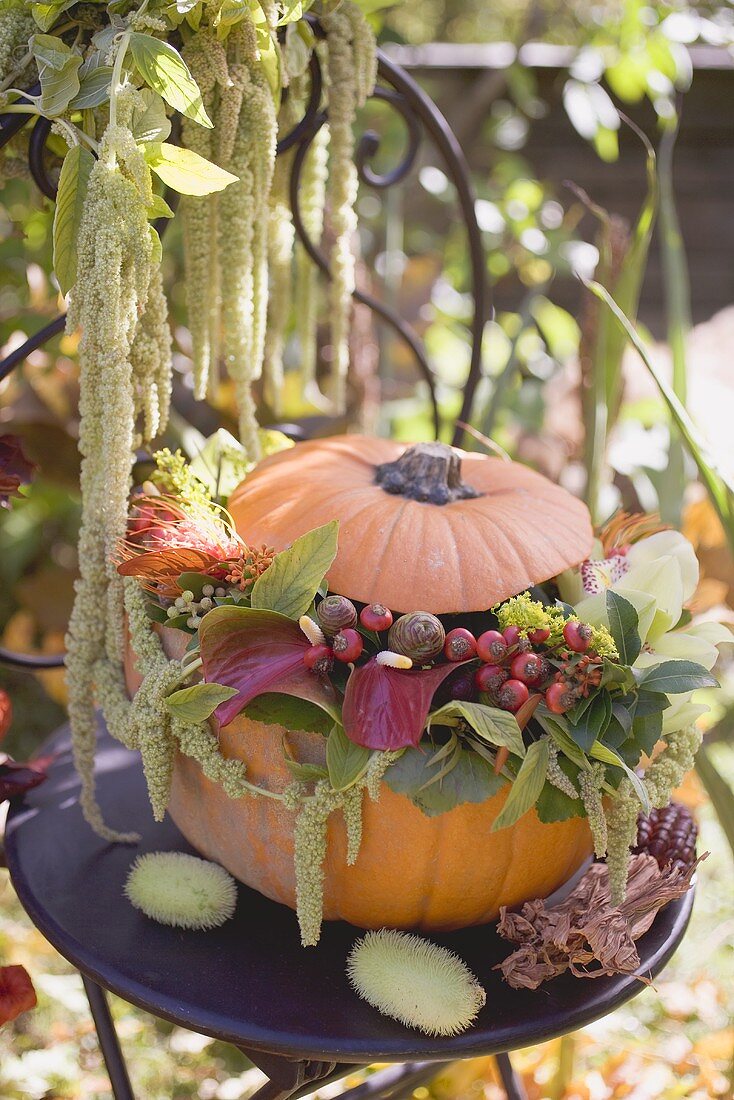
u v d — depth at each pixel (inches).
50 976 54.5
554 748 35.7
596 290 43.0
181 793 38.7
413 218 105.5
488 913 38.2
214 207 38.9
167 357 39.1
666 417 73.5
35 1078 50.6
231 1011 36.3
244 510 39.4
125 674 39.5
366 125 81.0
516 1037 36.0
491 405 55.4
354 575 37.2
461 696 35.8
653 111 124.7
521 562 37.7
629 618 36.0
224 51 37.7
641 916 38.8
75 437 70.6
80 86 36.5
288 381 67.6
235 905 39.5
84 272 36.5
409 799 35.8
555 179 126.8
